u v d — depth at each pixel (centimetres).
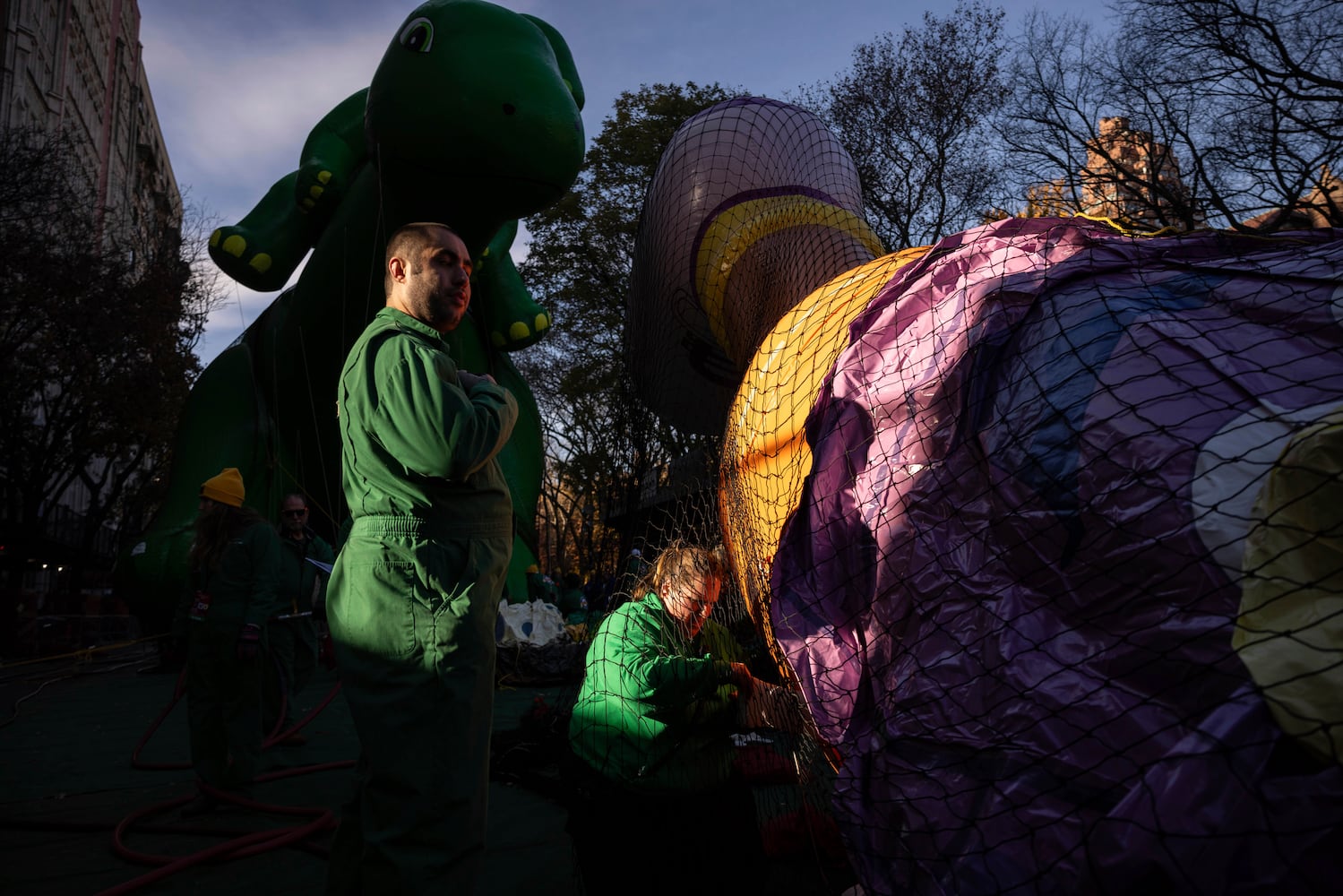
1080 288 205
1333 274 180
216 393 1101
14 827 397
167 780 512
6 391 2172
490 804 429
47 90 3875
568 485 2625
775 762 307
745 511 292
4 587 2350
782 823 300
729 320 431
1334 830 134
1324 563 150
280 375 1041
